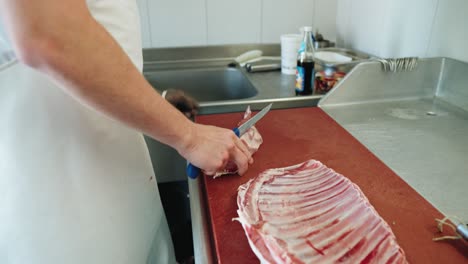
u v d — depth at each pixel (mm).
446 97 902
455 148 653
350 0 1290
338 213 429
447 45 895
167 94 824
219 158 471
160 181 998
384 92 900
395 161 605
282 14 1350
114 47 337
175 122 414
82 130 482
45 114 453
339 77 976
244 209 433
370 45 1198
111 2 512
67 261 489
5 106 433
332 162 599
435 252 399
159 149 943
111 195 534
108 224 530
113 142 529
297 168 542
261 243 374
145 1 1256
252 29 1359
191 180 576
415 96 923
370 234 395
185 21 1311
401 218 457
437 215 462
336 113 833
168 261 750
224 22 1333
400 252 373
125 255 570
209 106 826
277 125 756
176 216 1176
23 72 431
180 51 1341
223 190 522
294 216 424
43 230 466
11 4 281
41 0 282
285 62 1165
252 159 571
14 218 452
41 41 290
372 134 717
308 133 715
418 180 545
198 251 433
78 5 308
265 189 482
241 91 1233
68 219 480
